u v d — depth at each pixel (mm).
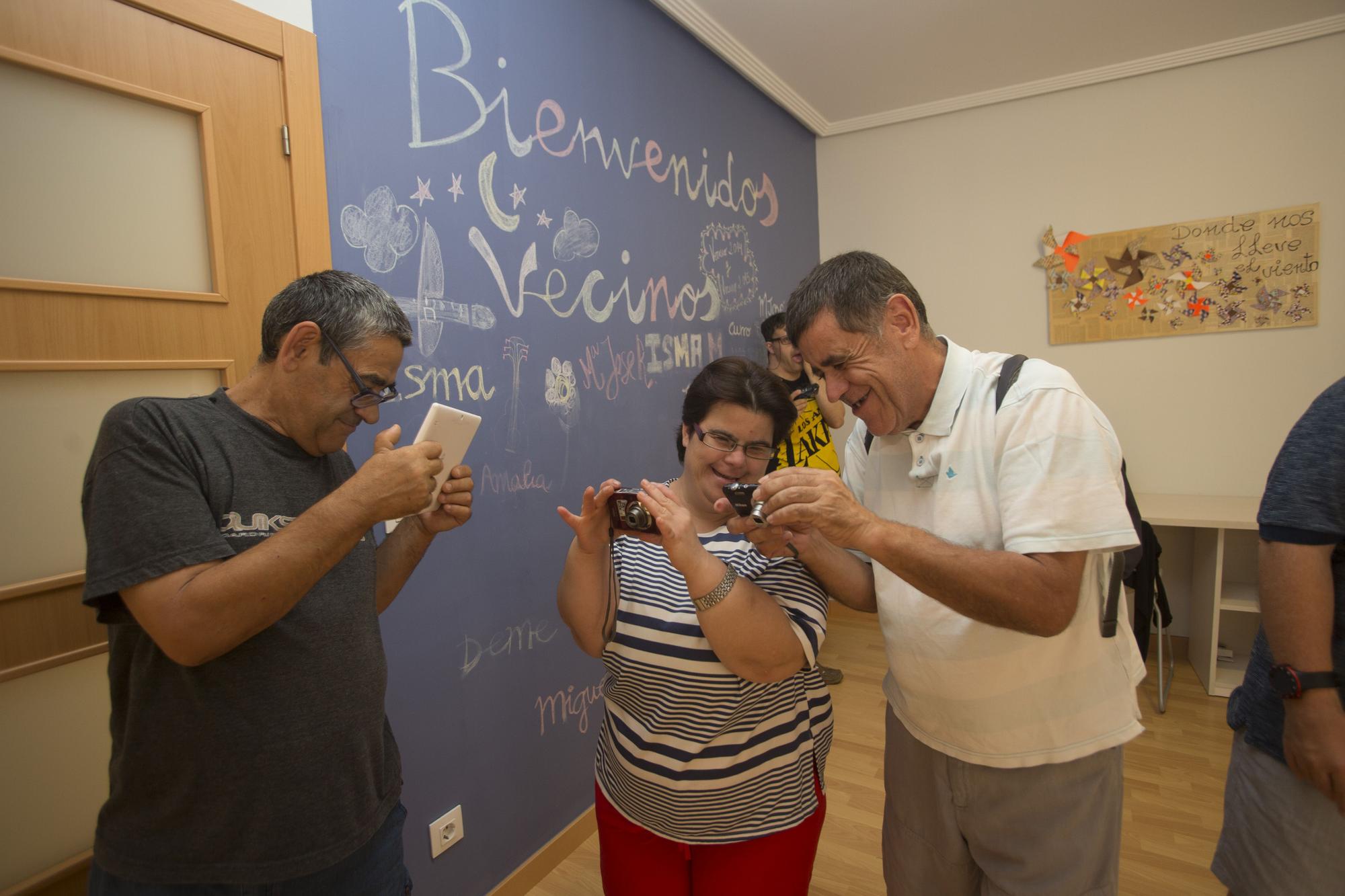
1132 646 1075
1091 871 1023
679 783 981
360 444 1403
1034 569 851
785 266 3477
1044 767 1019
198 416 871
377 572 1093
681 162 2566
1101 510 864
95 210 1056
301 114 1283
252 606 761
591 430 2082
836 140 3809
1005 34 2842
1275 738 989
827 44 2879
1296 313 2959
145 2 1064
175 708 833
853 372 977
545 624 1896
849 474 1263
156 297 1107
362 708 957
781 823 1000
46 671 1042
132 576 748
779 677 935
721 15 2613
